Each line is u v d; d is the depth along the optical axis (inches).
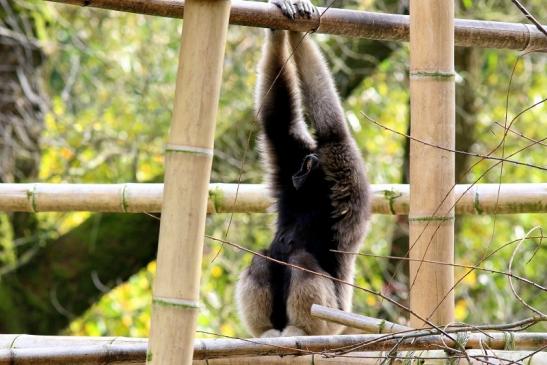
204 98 287.0
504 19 761.6
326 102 426.9
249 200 439.8
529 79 855.7
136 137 772.0
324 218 436.1
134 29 847.7
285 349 318.3
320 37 735.7
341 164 428.8
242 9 347.9
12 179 714.8
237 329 747.4
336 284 427.8
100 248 676.1
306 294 405.7
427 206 330.0
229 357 320.2
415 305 330.3
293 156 451.2
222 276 802.2
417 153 332.2
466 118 770.8
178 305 284.4
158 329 284.7
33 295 673.0
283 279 426.0
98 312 816.3
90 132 762.8
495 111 856.3
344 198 430.3
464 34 374.6
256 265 431.2
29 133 733.3
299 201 442.0
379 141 858.8
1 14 724.0
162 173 693.9
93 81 815.7
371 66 735.1
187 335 285.4
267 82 436.1
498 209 405.7
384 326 329.7
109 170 779.4
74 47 771.4
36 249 687.1
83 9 853.8
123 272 681.0
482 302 832.3
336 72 736.3
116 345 326.0
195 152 286.5
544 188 403.5
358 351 319.3
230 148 710.5
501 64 858.1
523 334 311.9
